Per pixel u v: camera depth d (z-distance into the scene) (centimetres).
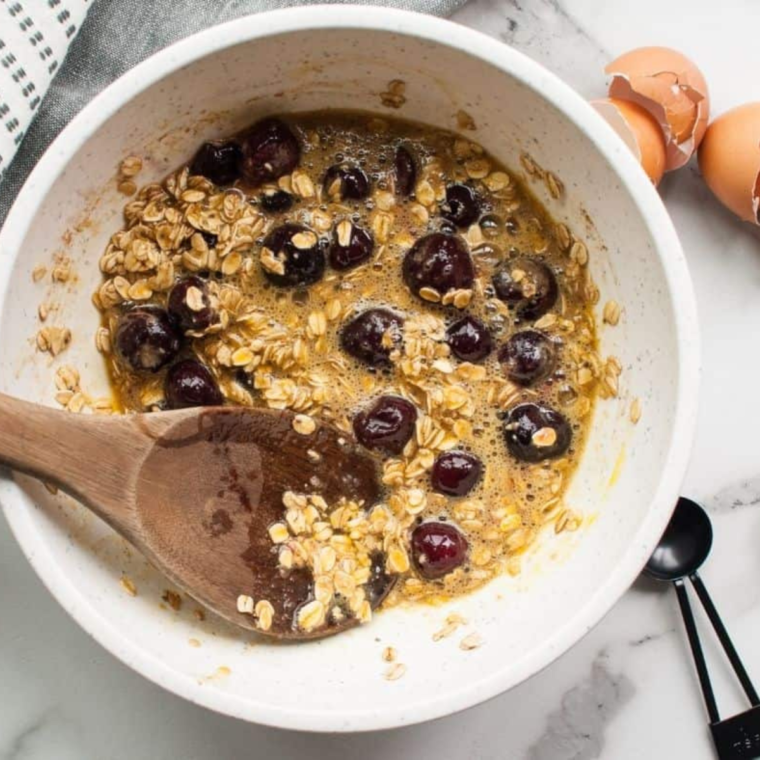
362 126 57
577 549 55
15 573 62
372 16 51
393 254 56
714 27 63
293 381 56
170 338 55
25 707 62
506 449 56
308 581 56
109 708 62
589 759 62
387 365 56
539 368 56
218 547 54
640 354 54
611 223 54
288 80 55
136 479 52
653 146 60
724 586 63
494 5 63
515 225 57
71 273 55
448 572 56
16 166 60
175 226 56
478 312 56
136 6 61
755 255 63
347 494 56
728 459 63
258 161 56
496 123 55
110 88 52
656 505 51
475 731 62
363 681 55
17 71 58
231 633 55
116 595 54
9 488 51
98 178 54
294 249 55
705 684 61
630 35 63
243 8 61
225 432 54
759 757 61
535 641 52
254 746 62
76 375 56
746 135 60
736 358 63
